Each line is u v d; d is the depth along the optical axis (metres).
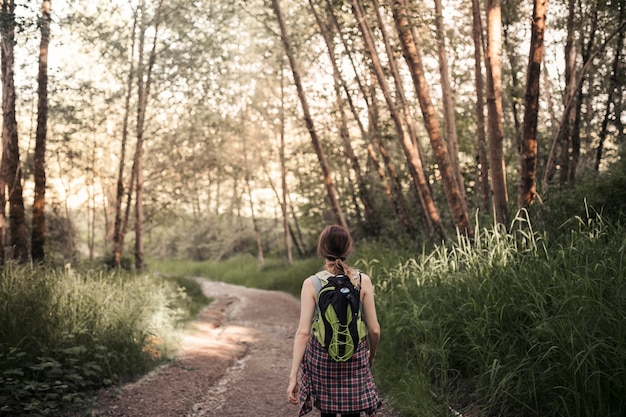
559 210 7.70
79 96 15.20
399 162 17.48
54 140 16.17
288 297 17.34
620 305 3.81
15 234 11.62
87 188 26.09
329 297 3.10
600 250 4.67
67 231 17.91
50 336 5.82
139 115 18.22
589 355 3.71
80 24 14.20
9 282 6.76
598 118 12.93
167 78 17.03
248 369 7.20
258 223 37.22
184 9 16.61
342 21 12.26
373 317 3.21
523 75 12.96
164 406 5.27
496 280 5.24
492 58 7.35
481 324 4.93
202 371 6.78
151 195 20.92
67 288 7.24
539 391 4.08
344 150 18.38
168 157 20.23
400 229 15.23
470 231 8.24
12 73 10.70
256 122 26.23
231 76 18.98
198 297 15.83
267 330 11.00
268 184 30.14
